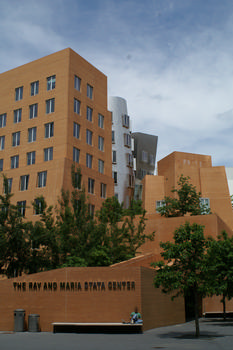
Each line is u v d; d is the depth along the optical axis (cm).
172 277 2011
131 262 2922
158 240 3700
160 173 5906
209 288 2048
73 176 3425
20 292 2473
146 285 2409
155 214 4759
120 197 6594
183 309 2989
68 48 4578
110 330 2270
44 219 3209
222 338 1903
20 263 2967
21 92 4816
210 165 5662
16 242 2886
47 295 2406
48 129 4450
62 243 3039
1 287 2527
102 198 4728
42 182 4228
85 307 2327
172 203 4634
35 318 2361
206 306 3419
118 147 6844
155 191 5662
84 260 2900
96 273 2366
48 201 4069
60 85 4503
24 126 4656
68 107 4391
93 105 4906
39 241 2964
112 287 2330
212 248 2134
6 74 5009
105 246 3133
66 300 2361
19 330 2361
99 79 5134
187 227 2108
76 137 4497
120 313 2286
